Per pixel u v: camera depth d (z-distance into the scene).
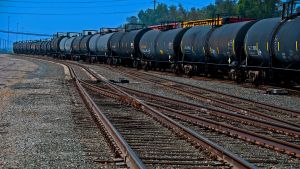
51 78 51.16
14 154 14.37
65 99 30.39
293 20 35.53
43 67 78.50
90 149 15.06
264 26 39.22
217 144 14.91
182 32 56.97
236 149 15.21
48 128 19.27
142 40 68.25
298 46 33.56
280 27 36.75
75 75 53.59
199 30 52.12
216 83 45.22
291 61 35.94
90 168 12.60
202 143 15.27
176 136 17.39
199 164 12.85
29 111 24.55
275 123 19.33
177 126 18.42
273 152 14.81
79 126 19.72
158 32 63.97
